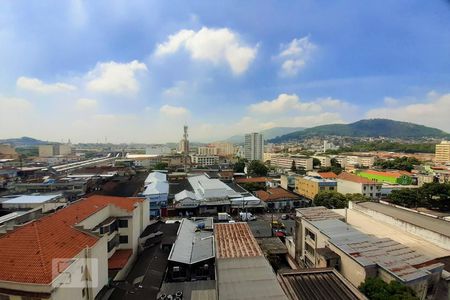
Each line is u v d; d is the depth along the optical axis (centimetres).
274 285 2356
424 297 2483
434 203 7150
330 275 2581
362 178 8244
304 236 3959
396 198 7325
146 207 4819
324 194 7006
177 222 5206
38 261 2097
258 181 9950
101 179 8931
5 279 1944
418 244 3262
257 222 6084
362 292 2362
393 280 2398
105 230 3528
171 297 2873
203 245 3981
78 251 2389
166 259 3669
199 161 19225
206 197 7056
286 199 7575
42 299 1903
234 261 2884
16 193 7138
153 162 17812
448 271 2844
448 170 10981
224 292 2239
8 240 2348
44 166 13338
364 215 4306
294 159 16962
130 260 3766
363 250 2944
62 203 5578
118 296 2742
